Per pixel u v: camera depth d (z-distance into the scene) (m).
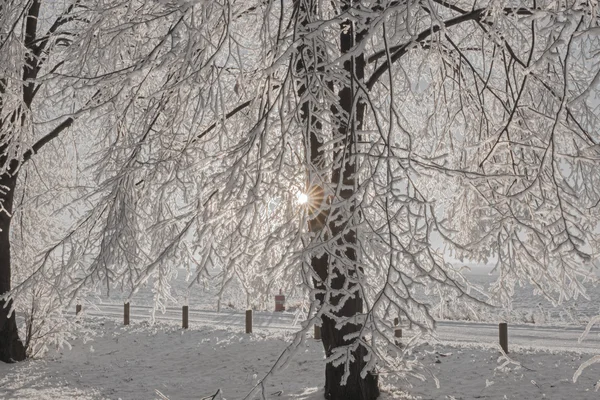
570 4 4.47
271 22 8.16
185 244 6.12
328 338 7.42
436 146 8.05
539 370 9.56
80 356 12.80
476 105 8.05
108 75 5.06
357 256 3.83
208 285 5.11
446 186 9.23
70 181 12.99
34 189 12.84
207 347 13.00
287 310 22.55
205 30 4.68
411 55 9.27
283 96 4.12
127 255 5.32
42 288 11.07
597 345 14.53
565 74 3.54
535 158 6.86
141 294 35.88
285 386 9.30
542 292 6.08
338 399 7.51
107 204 5.66
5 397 8.38
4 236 11.29
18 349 11.55
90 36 5.56
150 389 9.45
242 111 8.03
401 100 9.46
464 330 17.61
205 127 7.62
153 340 14.23
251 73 7.07
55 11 12.19
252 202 4.01
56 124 11.45
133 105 5.25
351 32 6.62
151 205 6.64
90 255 5.92
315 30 3.97
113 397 8.71
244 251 4.18
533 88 7.82
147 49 6.52
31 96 10.27
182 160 5.47
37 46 10.68
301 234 4.02
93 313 22.58
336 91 7.49
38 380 9.85
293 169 4.64
